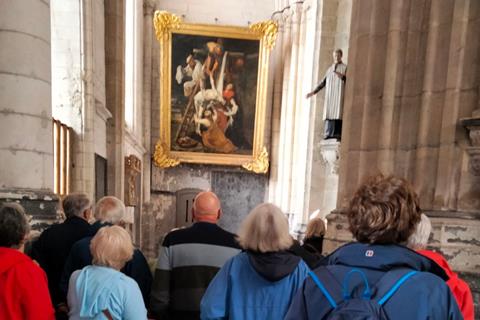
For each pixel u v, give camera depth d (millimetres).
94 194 5535
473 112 2887
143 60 12031
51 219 2949
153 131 12570
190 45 11820
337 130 7500
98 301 1614
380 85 3527
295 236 9312
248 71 12148
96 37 5973
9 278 1496
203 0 12672
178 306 1911
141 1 11359
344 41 8594
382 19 3510
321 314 996
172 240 1999
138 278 2264
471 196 2969
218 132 12367
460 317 942
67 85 5195
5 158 2818
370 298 951
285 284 1530
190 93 12102
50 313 1582
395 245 1045
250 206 13141
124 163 7742
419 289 928
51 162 3180
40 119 3008
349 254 1065
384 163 3422
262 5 12914
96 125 5867
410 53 3367
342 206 3719
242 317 1533
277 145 12766
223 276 1632
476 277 2752
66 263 2191
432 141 3199
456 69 3021
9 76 2811
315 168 8953
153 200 12625
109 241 1729
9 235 1583
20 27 2842
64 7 5133
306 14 10773
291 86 11375
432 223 2926
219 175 12992
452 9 3070
